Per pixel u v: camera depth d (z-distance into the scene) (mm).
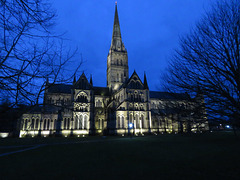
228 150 20703
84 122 66938
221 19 13305
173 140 38062
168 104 17469
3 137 58250
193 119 16266
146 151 21875
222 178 10375
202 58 13516
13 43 6031
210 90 13633
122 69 95375
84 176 11477
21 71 6219
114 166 14117
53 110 67250
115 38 102250
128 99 70812
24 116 62188
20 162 16484
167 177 10867
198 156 17672
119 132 65500
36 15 6062
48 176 11648
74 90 69625
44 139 48406
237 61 12305
